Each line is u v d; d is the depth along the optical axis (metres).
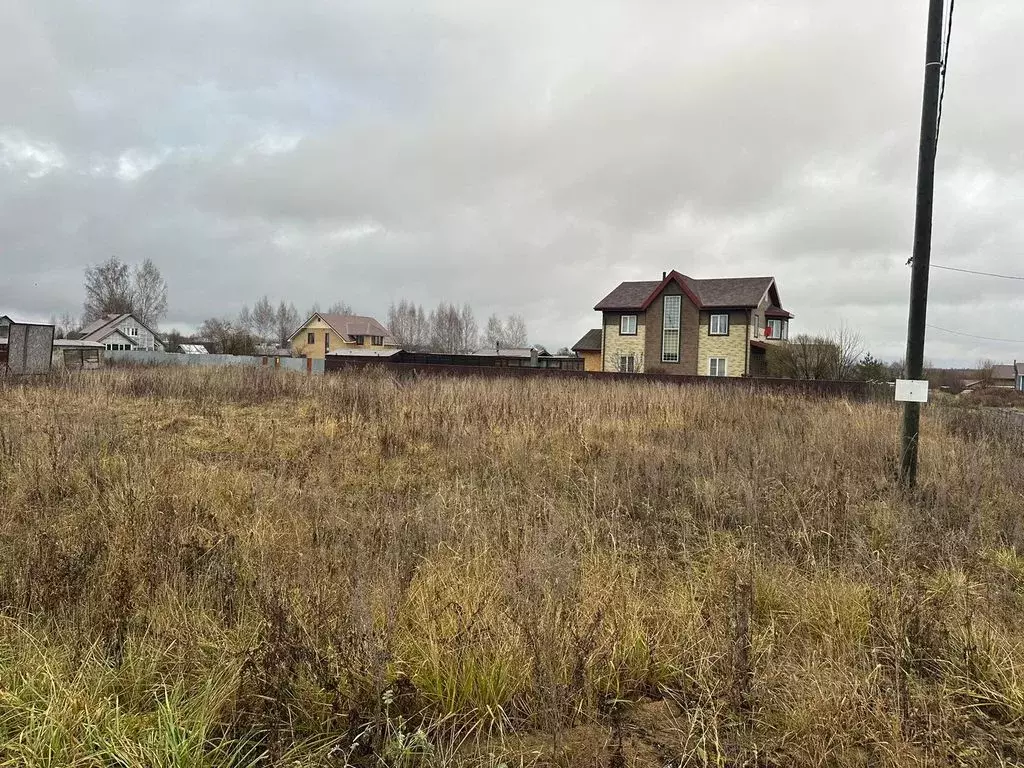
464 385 14.48
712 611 3.40
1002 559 4.59
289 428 9.83
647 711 2.85
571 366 45.84
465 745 2.56
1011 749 2.60
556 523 4.69
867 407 12.20
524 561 3.64
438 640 2.99
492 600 3.36
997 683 3.01
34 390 12.65
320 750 2.37
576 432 8.68
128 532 4.13
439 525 4.67
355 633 2.81
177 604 3.36
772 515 5.23
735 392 15.23
